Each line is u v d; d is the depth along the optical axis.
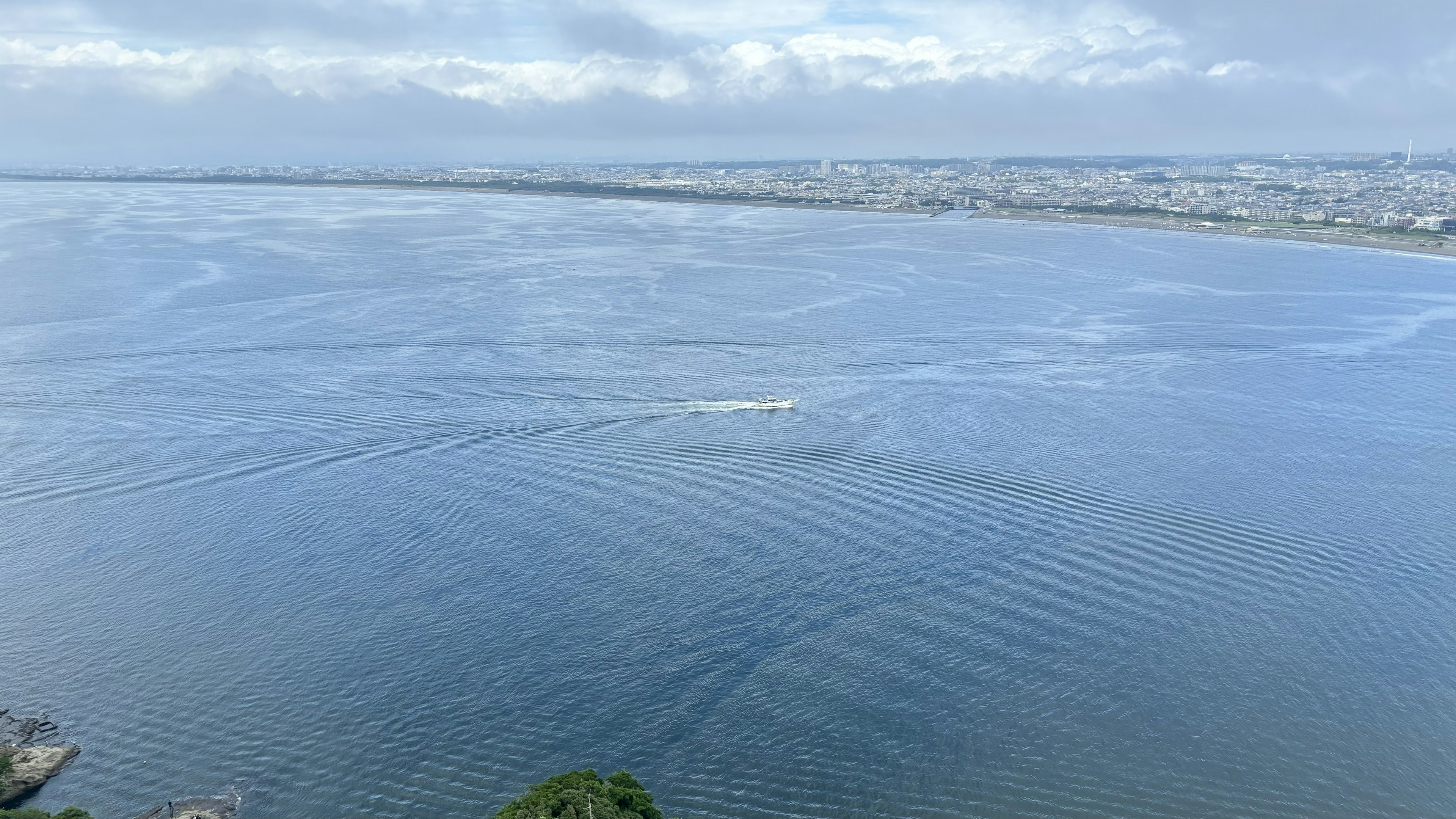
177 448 171.12
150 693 106.88
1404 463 171.00
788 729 102.56
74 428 180.25
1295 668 112.62
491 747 99.75
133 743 99.75
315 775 95.88
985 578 130.75
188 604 123.25
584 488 157.50
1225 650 115.62
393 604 123.56
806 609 123.12
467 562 133.88
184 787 94.12
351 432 179.50
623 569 132.25
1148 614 122.69
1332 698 107.69
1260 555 136.88
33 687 107.69
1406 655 115.06
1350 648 116.25
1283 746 100.94
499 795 93.81
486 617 121.00
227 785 94.44
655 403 198.50
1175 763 98.69
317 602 123.81
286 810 91.75
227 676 109.50
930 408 199.25
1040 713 105.12
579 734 101.62
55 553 135.12
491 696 106.88
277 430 180.12
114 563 132.75
